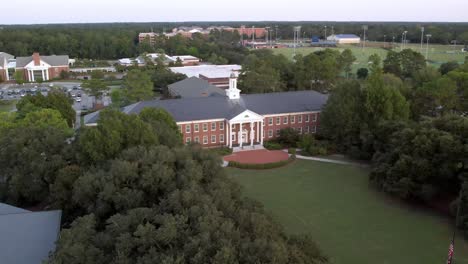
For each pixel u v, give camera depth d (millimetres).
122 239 30188
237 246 29203
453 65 132000
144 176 39094
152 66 166000
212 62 193750
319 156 75375
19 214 39812
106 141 48688
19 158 50875
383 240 45750
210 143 79938
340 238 46219
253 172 67500
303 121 85938
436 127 57781
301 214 52125
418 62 139500
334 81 122000
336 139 76938
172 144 54750
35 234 37250
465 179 49938
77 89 143250
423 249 43906
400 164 54781
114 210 39281
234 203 37844
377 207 54062
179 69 161000
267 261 27891
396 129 63969
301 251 33562
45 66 166250
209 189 37781
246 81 112625
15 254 34594
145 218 33469
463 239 45812
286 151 78125
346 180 63625
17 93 133625
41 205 53375
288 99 88000
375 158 63125
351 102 73438
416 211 52844
